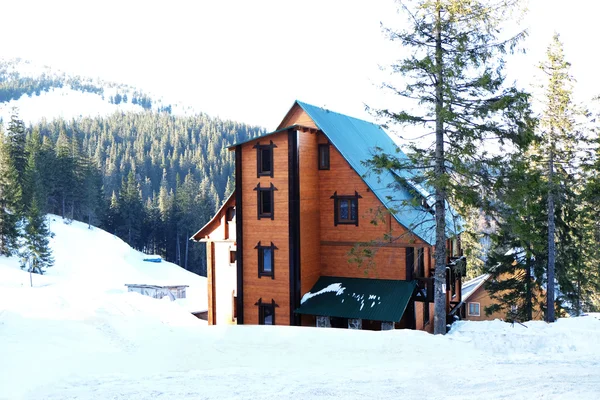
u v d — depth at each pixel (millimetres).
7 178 63906
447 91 17734
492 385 12023
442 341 17391
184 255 96688
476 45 18625
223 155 165500
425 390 11766
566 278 28734
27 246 64188
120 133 182125
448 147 19484
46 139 99812
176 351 16094
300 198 24344
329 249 25766
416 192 21594
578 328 19953
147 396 11508
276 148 24594
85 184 91688
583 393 11102
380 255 24531
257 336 17922
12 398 11062
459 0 18172
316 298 24266
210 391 11867
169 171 150375
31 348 14742
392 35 19281
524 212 18781
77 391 11828
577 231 28922
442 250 20109
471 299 40531
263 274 24844
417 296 23812
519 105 17984
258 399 11258
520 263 28734
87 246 78500
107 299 26672
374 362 14930
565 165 27375
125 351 15836
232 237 28328
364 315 22500
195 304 48344
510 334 18203
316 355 15758
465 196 18312
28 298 23531
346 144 26172
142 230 95688
